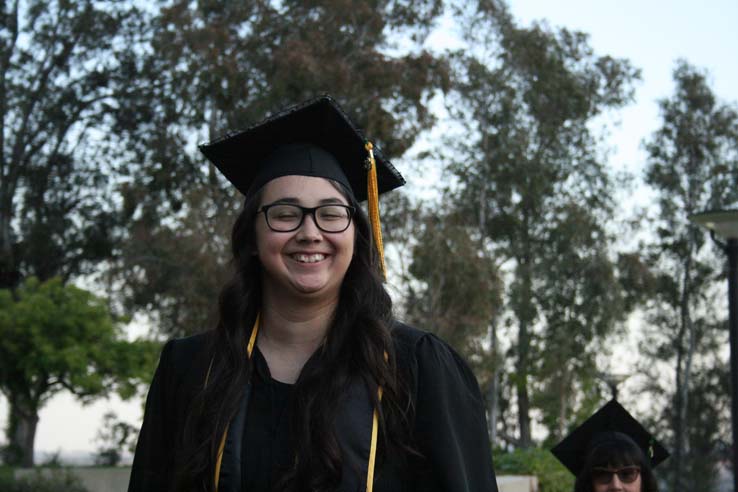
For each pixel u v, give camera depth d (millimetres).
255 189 2736
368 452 2434
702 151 37156
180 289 24078
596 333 32469
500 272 30656
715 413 38250
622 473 5090
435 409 2525
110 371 18234
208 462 2473
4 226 30016
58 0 30438
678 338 38219
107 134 30391
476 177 32531
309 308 2619
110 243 30391
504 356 31547
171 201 27547
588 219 32531
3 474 16141
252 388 2566
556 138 32938
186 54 25875
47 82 30734
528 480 17078
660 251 38062
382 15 25547
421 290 24859
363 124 23125
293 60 23188
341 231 2600
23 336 17703
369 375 2504
